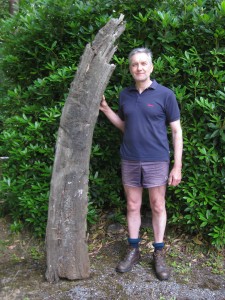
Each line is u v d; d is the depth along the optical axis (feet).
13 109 11.03
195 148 9.52
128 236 9.98
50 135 10.30
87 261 8.59
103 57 7.65
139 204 9.04
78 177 7.94
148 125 8.20
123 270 8.91
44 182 10.26
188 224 10.12
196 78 9.30
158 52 9.91
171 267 9.25
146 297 8.08
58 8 9.77
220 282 8.67
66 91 10.03
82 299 7.97
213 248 9.89
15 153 10.10
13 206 11.51
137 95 8.31
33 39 10.12
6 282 8.63
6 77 11.52
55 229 8.15
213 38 9.27
